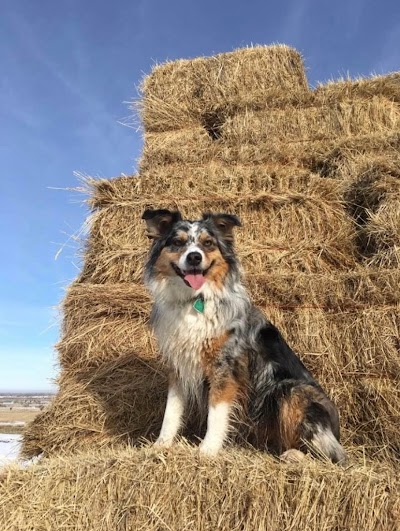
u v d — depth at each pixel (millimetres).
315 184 1524
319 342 1238
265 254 1443
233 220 1213
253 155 1742
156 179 1585
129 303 1373
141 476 894
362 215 1523
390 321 1190
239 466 874
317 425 1014
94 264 1518
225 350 1111
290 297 1285
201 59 2262
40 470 954
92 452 1050
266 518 836
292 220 1500
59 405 1304
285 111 1985
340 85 1995
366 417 1156
